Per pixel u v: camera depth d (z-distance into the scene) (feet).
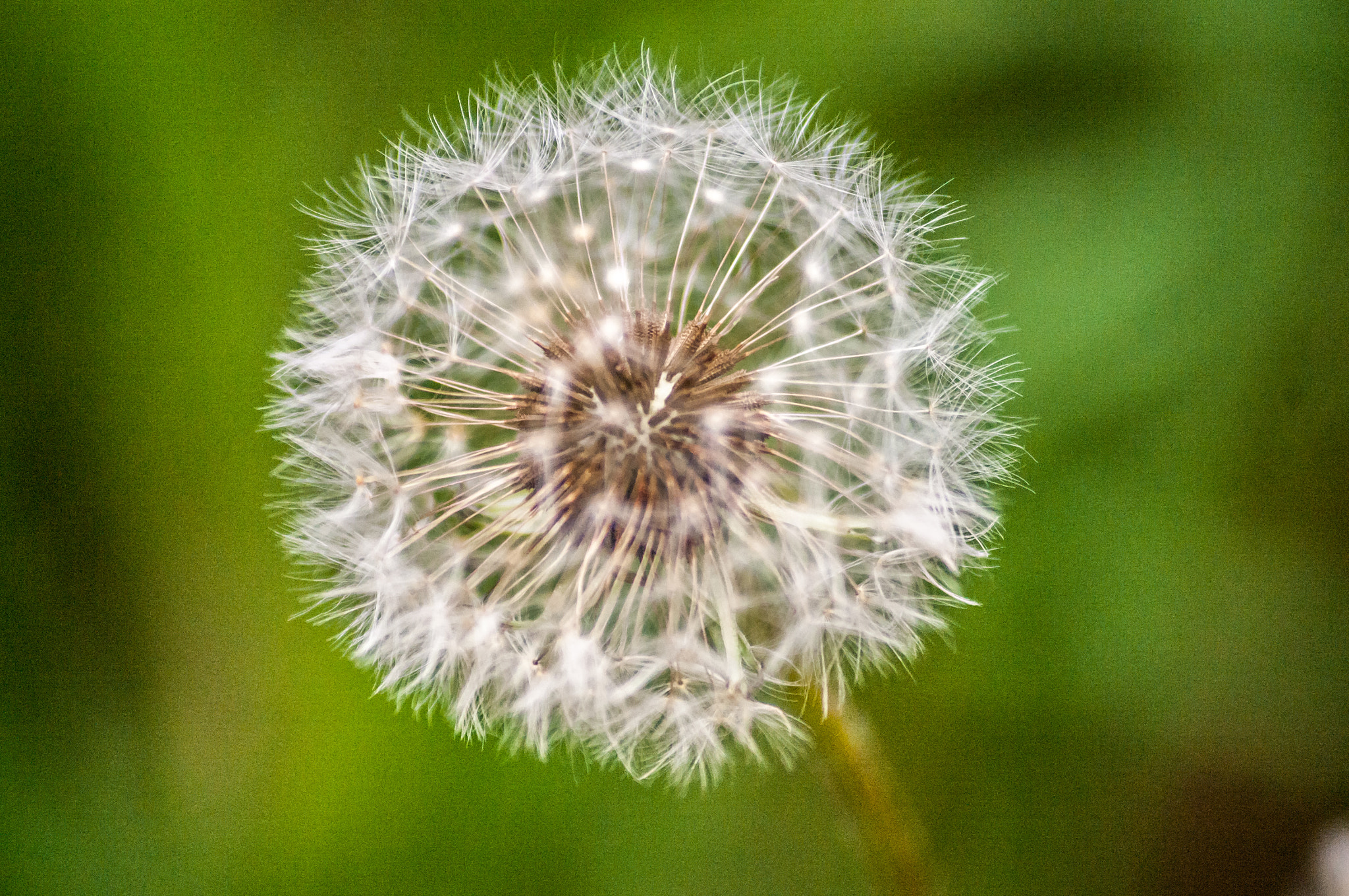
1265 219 0.87
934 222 0.83
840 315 0.83
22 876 0.87
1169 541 0.87
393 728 0.87
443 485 0.82
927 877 0.84
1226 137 0.87
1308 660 0.87
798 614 0.81
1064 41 0.87
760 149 0.84
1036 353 0.87
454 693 0.81
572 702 0.81
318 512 0.82
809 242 0.83
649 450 0.82
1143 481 0.87
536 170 0.84
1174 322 0.87
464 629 0.81
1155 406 0.87
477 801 0.87
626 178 0.84
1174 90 0.87
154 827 0.87
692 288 0.84
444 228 0.83
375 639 0.81
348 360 0.82
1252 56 0.87
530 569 0.82
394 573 0.82
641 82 0.84
